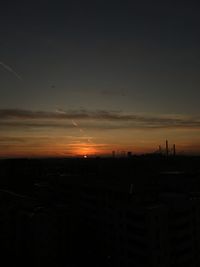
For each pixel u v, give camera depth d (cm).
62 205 9319
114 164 18188
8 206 9206
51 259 8150
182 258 7356
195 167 17238
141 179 11581
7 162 17838
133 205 7569
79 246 9012
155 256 6994
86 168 17525
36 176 16862
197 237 7669
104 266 8031
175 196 7806
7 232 8831
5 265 8125
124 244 7712
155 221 7088
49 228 8206
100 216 8769
